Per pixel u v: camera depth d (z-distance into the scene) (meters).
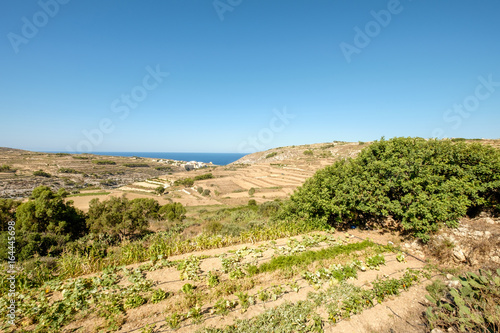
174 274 8.38
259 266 8.91
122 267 8.43
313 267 8.76
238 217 23.97
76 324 5.62
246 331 5.37
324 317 6.04
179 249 10.55
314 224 14.00
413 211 10.16
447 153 11.74
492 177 10.49
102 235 17.89
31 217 18.58
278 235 12.98
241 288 7.27
